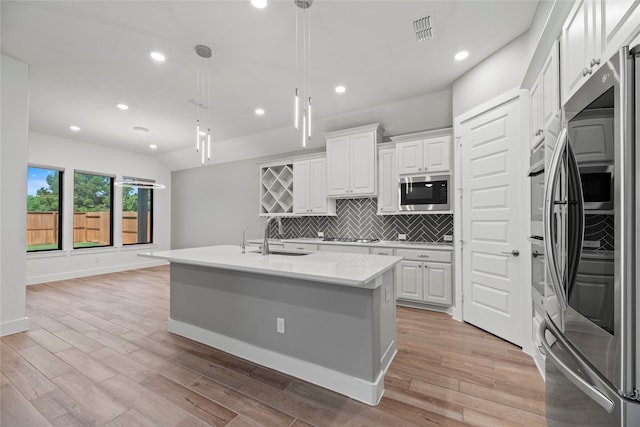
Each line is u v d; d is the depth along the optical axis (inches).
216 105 150.8
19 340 101.7
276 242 181.6
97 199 227.3
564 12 61.2
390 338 87.8
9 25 88.4
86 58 106.7
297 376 78.7
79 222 216.2
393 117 158.1
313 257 91.5
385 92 135.7
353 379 70.0
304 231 199.6
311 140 195.3
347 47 100.6
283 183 199.2
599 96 37.4
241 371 81.7
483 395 70.3
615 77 33.8
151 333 108.5
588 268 39.7
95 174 224.4
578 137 42.9
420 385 74.7
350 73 118.5
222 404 67.2
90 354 91.5
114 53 103.5
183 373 80.6
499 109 101.2
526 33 91.9
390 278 88.6
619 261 33.0
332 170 169.0
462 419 62.1
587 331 39.9
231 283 93.0
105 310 136.0
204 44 98.5
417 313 132.3
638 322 31.9
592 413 38.1
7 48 100.4
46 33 92.5
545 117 73.5
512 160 96.1
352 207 181.2
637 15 37.9
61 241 204.7
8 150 105.6
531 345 89.4
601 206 36.8
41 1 78.5
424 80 124.3
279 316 82.7
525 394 70.6
